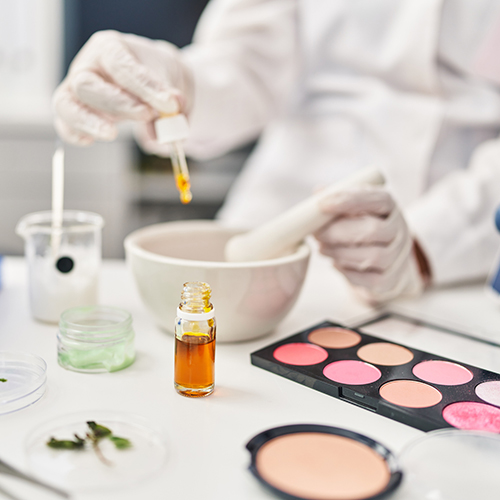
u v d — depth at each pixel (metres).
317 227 0.70
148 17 2.45
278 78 1.12
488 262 0.89
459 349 0.66
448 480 0.42
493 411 0.52
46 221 0.77
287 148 1.15
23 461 0.44
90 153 2.20
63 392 0.55
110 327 0.60
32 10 2.38
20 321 0.73
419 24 1.00
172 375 0.59
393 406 0.52
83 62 0.75
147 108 0.71
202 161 2.36
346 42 1.08
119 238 2.29
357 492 0.40
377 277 0.74
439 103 1.02
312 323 0.75
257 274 0.63
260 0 1.10
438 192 0.93
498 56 0.95
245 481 0.43
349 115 1.07
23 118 2.23
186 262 0.63
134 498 0.40
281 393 0.56
